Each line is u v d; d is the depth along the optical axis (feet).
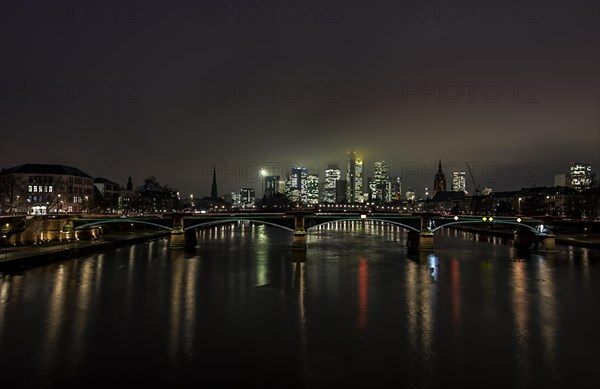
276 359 146.00
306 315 196.75
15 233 369.09
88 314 194.29
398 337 168.35
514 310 207.51
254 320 188.55
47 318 187.52
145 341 161.27
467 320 191.11
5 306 205.46
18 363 141.08
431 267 333.42
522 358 148.97
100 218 445.78
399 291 246.47
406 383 130.00
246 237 626.23
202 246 481.87
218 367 139.44
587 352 154.71
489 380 132.46
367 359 147.02
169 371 136.05
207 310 203.51
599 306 215.72
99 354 148.77
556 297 234.38
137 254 396.37
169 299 223.71
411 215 451.53
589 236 534.37
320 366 141.08
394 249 460.14
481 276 295.07
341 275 296.30
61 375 132.67
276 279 280.31
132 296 229.04
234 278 282.36
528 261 367.86
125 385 126.82
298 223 436.35
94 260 351.67
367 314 199.31
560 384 130.21
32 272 291.17
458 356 150.20
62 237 422.00
